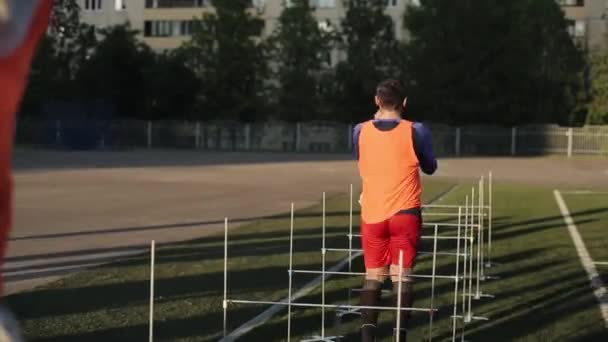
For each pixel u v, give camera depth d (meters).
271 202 17.06
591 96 46.53
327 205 16.47
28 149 42.94
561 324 6.45
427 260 9.62
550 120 46.94
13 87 1.40
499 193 20.05
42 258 9.40
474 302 7.28
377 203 5.25
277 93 50.47
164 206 15.86
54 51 48.91
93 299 7.13
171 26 67.75
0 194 1.45
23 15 1.40
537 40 46.97
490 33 44.81
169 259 9.41
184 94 49.97
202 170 27.67
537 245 10.88
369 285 5.32
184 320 6.42
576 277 8.51
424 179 25.84
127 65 49.88
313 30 49.94
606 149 42.44
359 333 6.14
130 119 50.28
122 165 29.75
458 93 45.56
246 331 6.08
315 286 7.86
